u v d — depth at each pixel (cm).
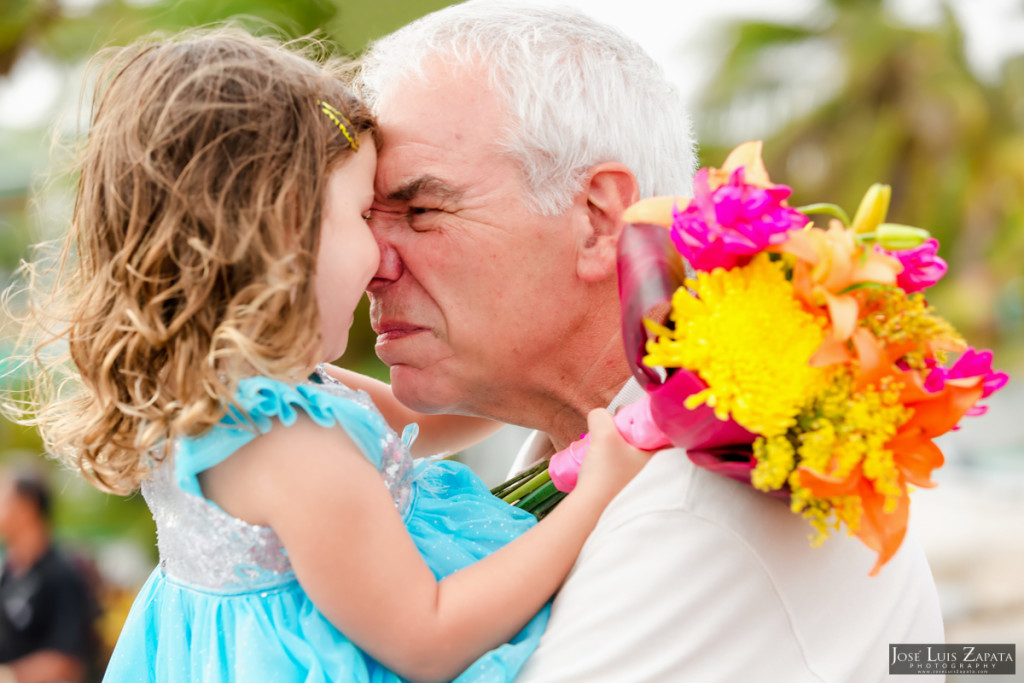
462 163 134
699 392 95
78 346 117
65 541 471
